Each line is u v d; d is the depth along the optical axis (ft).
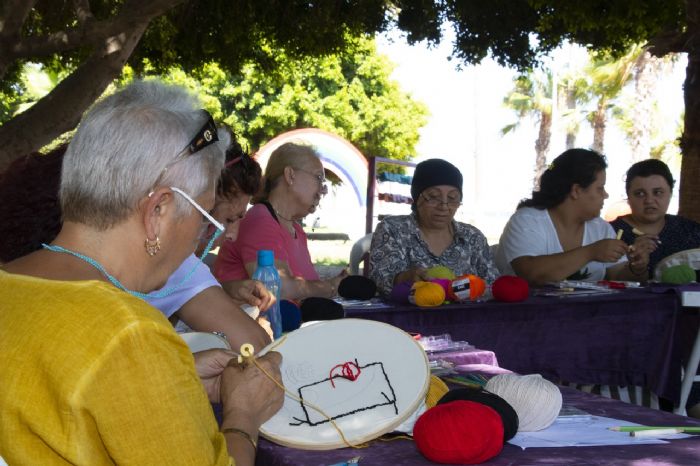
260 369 4.55
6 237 4.97
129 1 20.71
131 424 3.26
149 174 3.79
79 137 3.84
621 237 14.03
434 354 7.30
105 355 3.25
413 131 85.87
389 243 12.12
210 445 3.52
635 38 25.90
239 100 78.48
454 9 29.35
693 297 11.18
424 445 4.24
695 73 21.95
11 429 3.27
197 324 6.82
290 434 4.58
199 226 4.10
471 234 12.65
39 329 3.30
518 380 4.90
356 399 4.78
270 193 11.19
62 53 32.24
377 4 29.30
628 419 5.12
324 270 46.80
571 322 10.77
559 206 13.24
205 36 29.71
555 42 27.71
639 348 11.13
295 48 30.73
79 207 3.82
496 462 4.19
